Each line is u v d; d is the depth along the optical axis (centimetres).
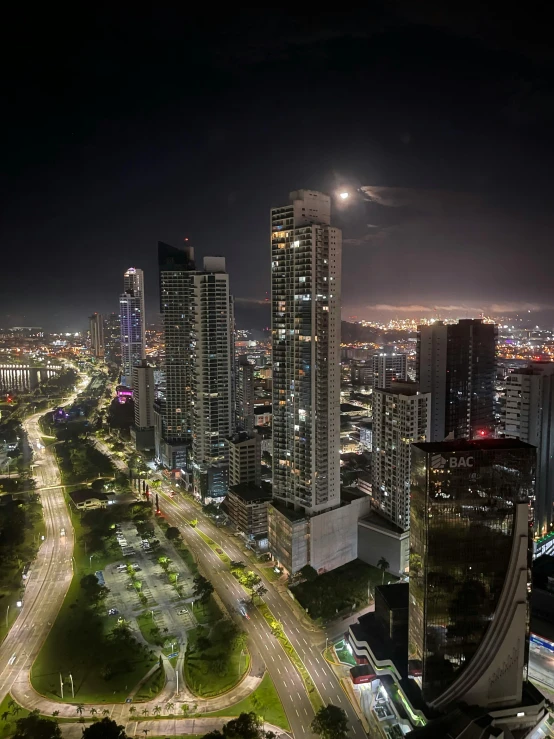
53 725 17338
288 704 19175
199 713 18775
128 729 18038
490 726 15675
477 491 16662
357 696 19550
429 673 17312
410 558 18162
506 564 17025
